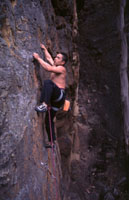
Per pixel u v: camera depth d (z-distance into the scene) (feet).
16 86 10.21
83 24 41.27
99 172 29.60
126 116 35.04
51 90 11.89
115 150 32.45
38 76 13.53
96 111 35.01
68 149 23.18
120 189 28.68
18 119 10.11
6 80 9.28
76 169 28.40
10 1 10.89
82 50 39.83
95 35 40.50
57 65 12.92
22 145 10.34
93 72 38.83
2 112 8.82
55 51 18.12
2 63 9.21
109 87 37.86
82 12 41.09
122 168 30.89
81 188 27.12
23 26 11.93
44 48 14.29
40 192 12.09
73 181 27.40
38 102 13.21
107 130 34.04
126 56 37.35
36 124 12.72
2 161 8.57
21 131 10.29
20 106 10.44
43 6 16.02
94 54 39.93
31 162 11.46
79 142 31.17
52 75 13.03
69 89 21.98
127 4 38.06
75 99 25.61
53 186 15.12
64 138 22.93
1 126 8.70
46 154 14.47
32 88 12.36
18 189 9.68
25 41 11.96
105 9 41.52
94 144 31.94
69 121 23.75
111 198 26.89
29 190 10.62
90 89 37.27
